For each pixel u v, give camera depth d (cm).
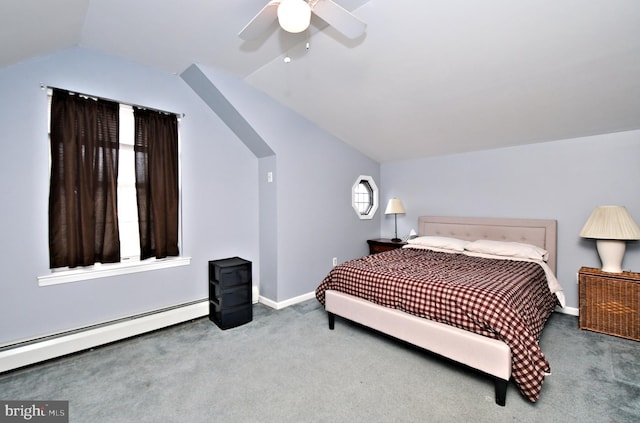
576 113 270
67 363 224
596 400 178
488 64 230
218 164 332
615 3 168
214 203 329
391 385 198
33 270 226
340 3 194
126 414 171
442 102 290
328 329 287
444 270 263
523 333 177
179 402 182
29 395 187
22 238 221
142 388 195
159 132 283
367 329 284
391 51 235
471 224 385
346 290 275
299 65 273
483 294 195
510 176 359
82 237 240
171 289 297
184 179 305
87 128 241
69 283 241
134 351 243
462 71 243
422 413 171
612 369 211
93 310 253
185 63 273
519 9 181
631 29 181
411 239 426
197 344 256
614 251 271
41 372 212
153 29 219
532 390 168
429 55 231
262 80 303
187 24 213
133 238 278
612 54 201
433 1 186
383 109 322
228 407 177
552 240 324
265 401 182
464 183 397
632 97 238
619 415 165
